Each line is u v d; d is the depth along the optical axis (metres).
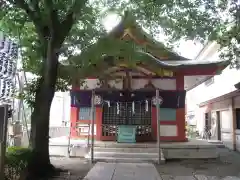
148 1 7.97
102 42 8.22
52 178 8.22
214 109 19.84
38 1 8.38
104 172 9.02
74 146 12.52
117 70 13.47
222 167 10.34
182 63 13.35
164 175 8.85
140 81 14.43
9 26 8.69
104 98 13.91
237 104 14.84
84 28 8.90
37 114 8.64
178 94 13.85
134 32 12.05
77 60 8.69
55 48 8.44
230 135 16.11
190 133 23.88
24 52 9.29
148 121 14.17
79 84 10.38
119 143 12.80
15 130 12.15
